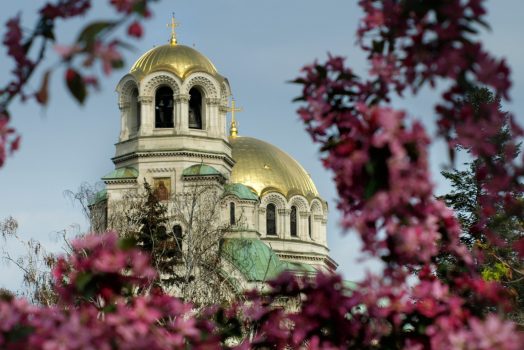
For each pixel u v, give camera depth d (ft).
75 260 73.20
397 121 63.98
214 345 75.36
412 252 68.39
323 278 75.00
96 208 460.14
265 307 85.10
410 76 68.39
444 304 72.69
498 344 62.85
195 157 600.39
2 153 69.72
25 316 71.10
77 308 83.56
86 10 68.03
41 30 68.23
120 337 65.21
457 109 67.87
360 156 65.21
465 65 65.72
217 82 611.88
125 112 615.98
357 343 74.95
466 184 295.07
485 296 77.00
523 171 73.26
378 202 64.54
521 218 92.27
